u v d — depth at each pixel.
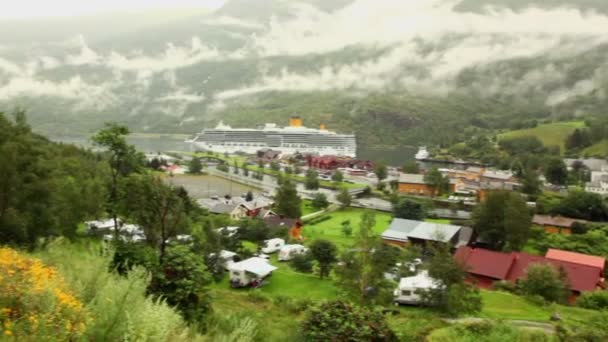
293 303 22.45
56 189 27.64
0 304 6.15
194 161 109.50
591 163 112.38
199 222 48.03
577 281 35.12
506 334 18.36
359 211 71.25
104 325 6.30
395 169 121.69
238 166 119.50
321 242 36.03
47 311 6.15
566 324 22.25
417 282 28.38
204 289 12.91
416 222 52.97
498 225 51.28
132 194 24.81
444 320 21.72
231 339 7.82
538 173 103.75
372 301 25.64
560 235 55.09
